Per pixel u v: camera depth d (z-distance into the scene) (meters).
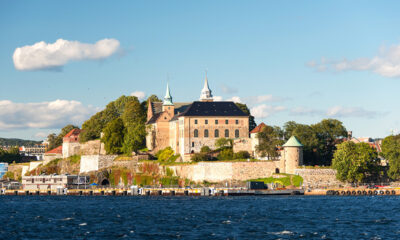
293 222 108.81
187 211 131.88
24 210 139.12
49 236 93.94
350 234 93.75
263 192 188.25
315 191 190.12
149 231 98.44
